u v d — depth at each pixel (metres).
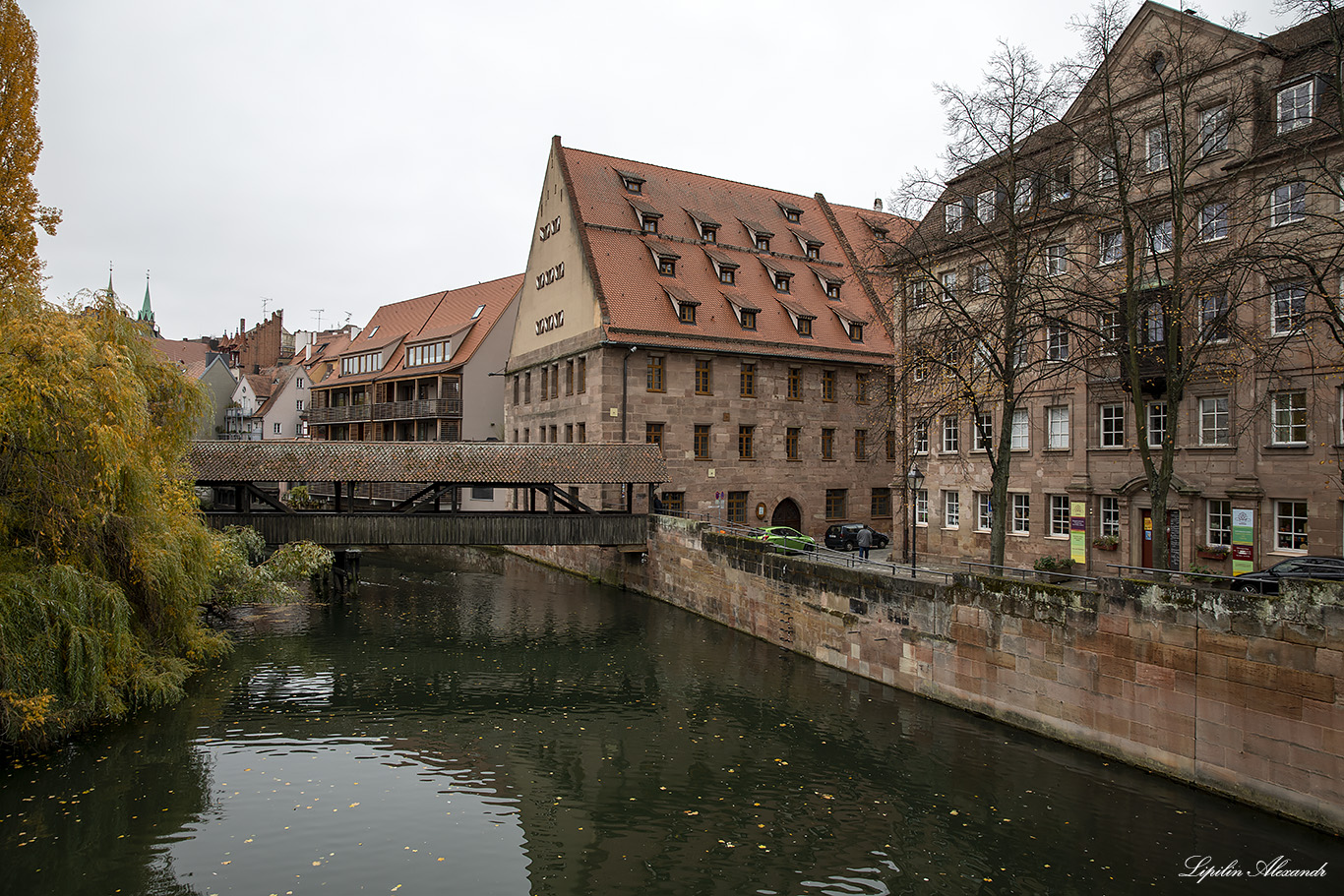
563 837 11.91
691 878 10.79
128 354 15.92
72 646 13.24
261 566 23.05
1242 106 16.88
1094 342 19.86
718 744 15.47
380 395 55.34
